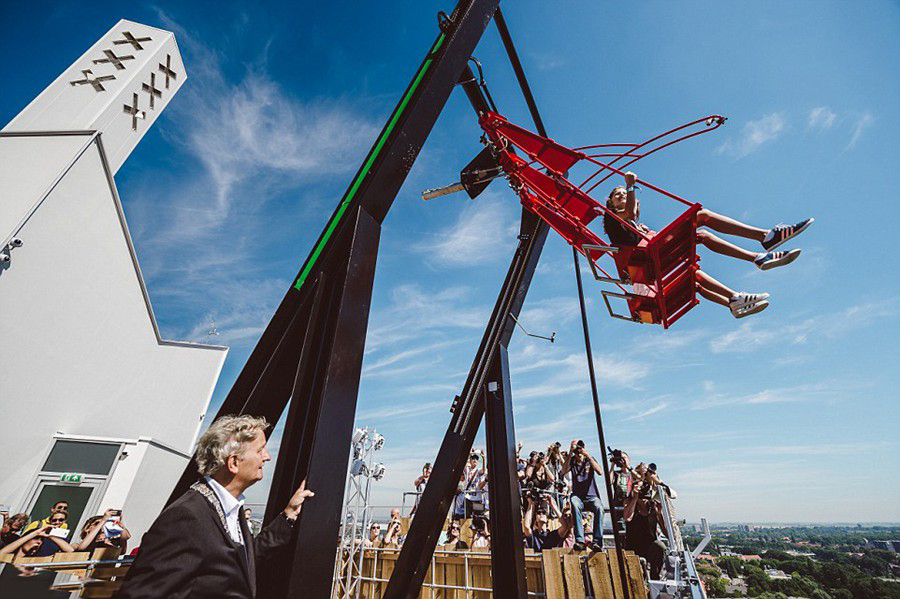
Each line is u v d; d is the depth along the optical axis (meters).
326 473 1.83
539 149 3.43
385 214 2.47
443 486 3.50
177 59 17.02
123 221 14.46
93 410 13.67
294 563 1.62
